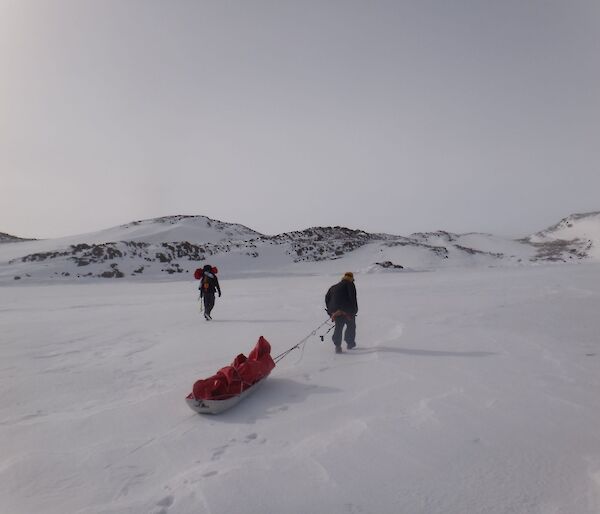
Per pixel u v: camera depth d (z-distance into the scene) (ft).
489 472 12.97
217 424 17.17
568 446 14.51
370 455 14.11
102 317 49.29
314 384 21.77
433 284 84.53
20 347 32.48
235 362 21.38
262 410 18.49
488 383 20.99
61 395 21.18
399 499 11.70
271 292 79.20
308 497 11.85
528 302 50.44
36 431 16.89
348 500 11.69
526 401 18.57
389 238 334.44
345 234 315.17
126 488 12.65
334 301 28.35
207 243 262.88
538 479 12.57
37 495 12.42
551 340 30.14
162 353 29.84
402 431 15.83
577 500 11.50
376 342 30.99
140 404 19.66
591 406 17.94
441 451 14.28
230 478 12.91
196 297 75.20
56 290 104.17
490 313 42.73
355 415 17.49
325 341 32.14
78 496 12.30
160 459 14.38
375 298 59.57
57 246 221.05
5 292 100.78
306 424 16.81
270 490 12.23
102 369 25.82
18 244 245.04
